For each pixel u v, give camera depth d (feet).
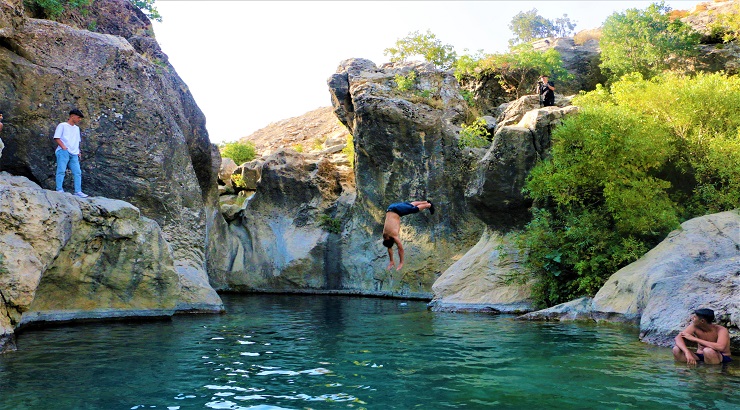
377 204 79.71
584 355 29.35
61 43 53.47
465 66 99.04
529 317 46.26
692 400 20.24
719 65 83.30
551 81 96.89
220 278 86.89
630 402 20.04
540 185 51.31
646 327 33.68
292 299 72.84
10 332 31.78
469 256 60.39
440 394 21.34
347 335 37.73
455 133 75.41
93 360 28.07
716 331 28.37
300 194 90.38
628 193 47.09
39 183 50.14
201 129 73.00
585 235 48.85
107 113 53.67
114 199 47.73
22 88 50.03
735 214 43.57
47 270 40.68
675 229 45.24
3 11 48.49
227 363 27.61
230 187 105.70
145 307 46.62
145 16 77.82
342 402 20.25
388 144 76.07
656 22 85.61
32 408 19.20
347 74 89.15
